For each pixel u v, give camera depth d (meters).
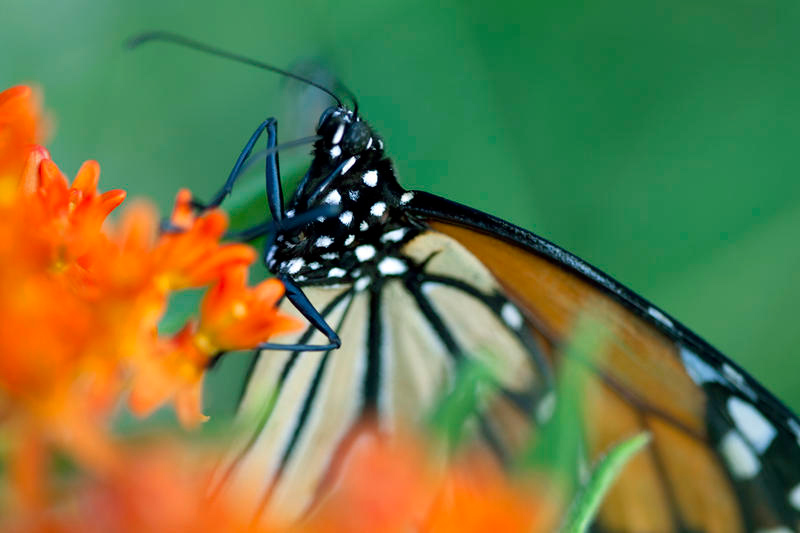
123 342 0.27
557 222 0.37
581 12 0.38
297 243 0.31
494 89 0.37
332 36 0.36
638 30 0.38
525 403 0.31
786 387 0.36
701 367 0.30
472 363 0.28
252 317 0.28
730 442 0.31
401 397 0.31
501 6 0.37
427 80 0.37
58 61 0.35
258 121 0.36
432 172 0.37
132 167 0.35
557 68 0.37
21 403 0.27
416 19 0.37
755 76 0.38
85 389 0.27
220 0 0.36
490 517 0.27
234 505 0.27
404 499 0.27
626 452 0.28
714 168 0.38
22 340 0.27
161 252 0.28
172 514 0.27
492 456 0.31
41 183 0.28
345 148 0.31
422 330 0.31
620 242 0.37
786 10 0.38
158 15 0.35
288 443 0.31
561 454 0.28
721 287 0.37
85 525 0.26
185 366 0.28
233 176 0.30
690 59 0.38
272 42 0.36
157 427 0.27
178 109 0.35
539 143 0.37
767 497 0.31
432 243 0.31
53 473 0.27
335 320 0.31
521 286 0.31
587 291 0.31
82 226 0.28
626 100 0.38
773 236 0.37
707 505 0.31
